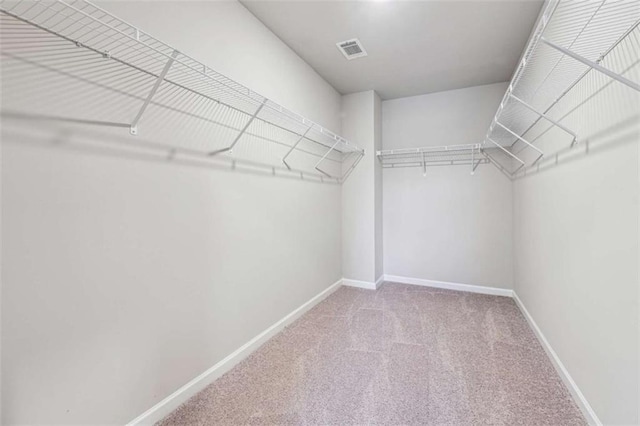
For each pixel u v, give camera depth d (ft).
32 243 3.41
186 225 5.39
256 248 7.29
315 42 8.37
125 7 4.33
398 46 8.61
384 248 13.30
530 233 8.43
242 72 6.75
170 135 5.05
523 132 9.00
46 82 3.52
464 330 8.22
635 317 3.60
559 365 6.06
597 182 4.55
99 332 4.08
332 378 6.07
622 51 3.81
